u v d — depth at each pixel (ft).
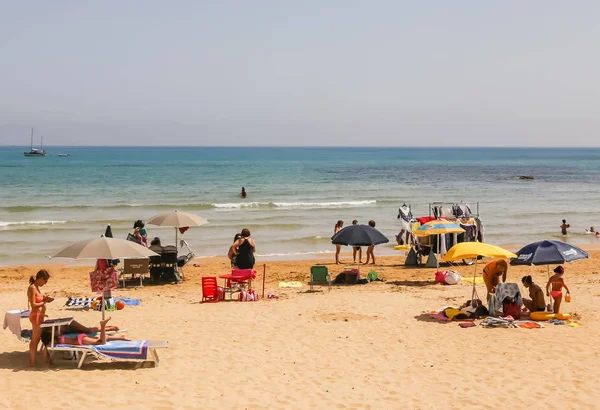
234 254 58.13
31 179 237.66
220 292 54.34
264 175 280.92
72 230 110.52
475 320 45.11
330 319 46.01
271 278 67.67
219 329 42.86
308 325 44.19
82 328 35.37
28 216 128.06
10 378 31.58
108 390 30.17
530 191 202.08
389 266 76.64
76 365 33.99
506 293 44.65
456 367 34.76
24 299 55.77
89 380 31.55
